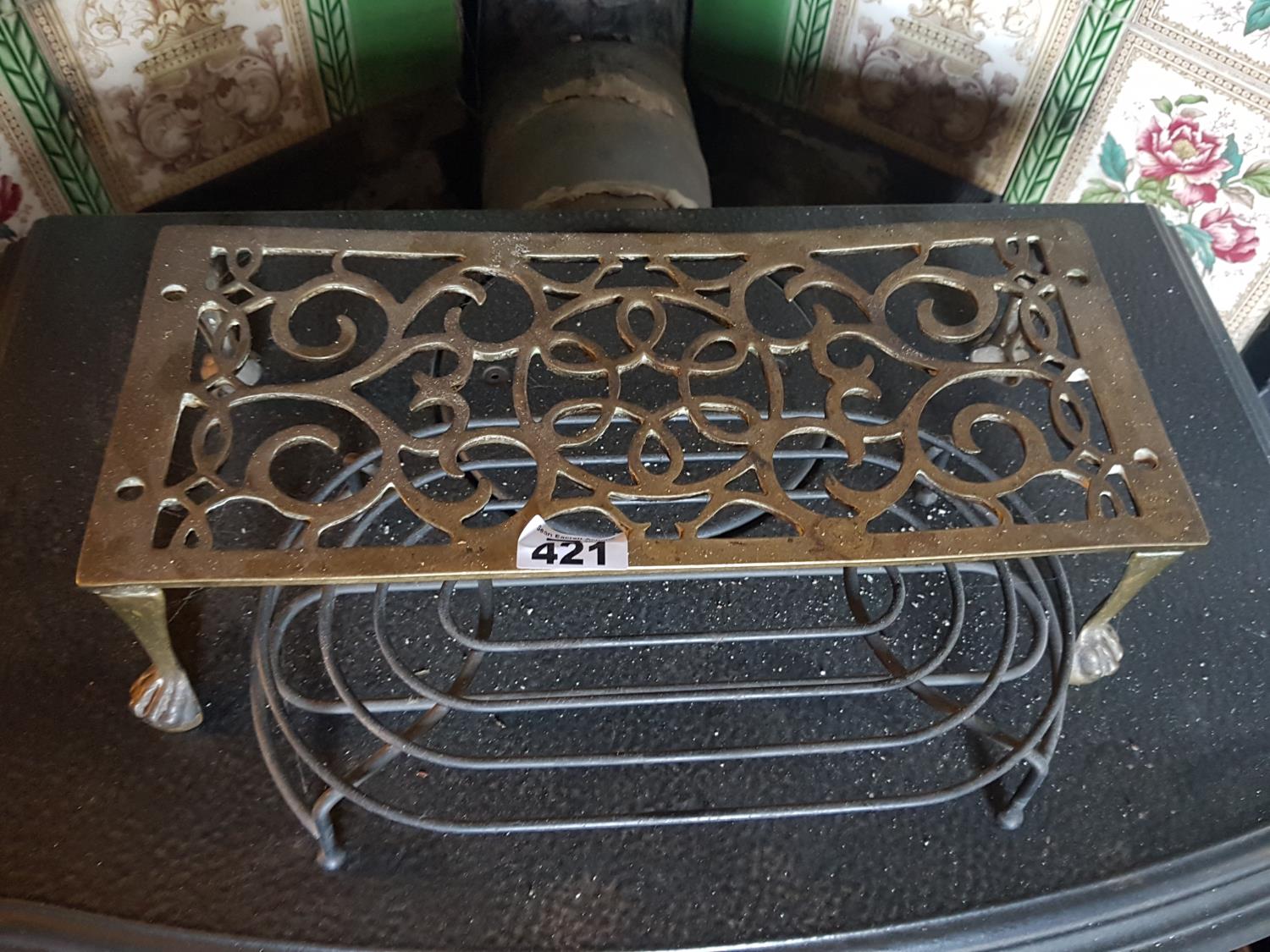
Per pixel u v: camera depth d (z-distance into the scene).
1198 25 0.96
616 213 1.03
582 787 0.74
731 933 0.68
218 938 0.67
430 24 1.20
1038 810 0.74
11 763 0.72
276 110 1.18
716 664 0.80
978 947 0.69
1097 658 0.78
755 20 1.23
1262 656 0.82
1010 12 1.05
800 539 0.63
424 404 0.69
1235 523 0.89
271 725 0.75
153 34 1.03
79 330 0.93
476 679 0.78
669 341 0.97
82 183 1.09
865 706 0.78
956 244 0.78
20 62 0.97
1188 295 1.02
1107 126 1.09
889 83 1.19
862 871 0.71
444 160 1.35
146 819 0.71
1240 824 0.74
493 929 0.68
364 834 0.71
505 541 0.63
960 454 0.81
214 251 0.73
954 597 0.70
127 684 0.76
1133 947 0.71
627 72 1.16
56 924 0.66
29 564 0.81
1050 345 0.73
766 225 1.03
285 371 0.92
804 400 0.93
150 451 0.64
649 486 0.66
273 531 0.83
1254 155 1.01
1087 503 0.66
